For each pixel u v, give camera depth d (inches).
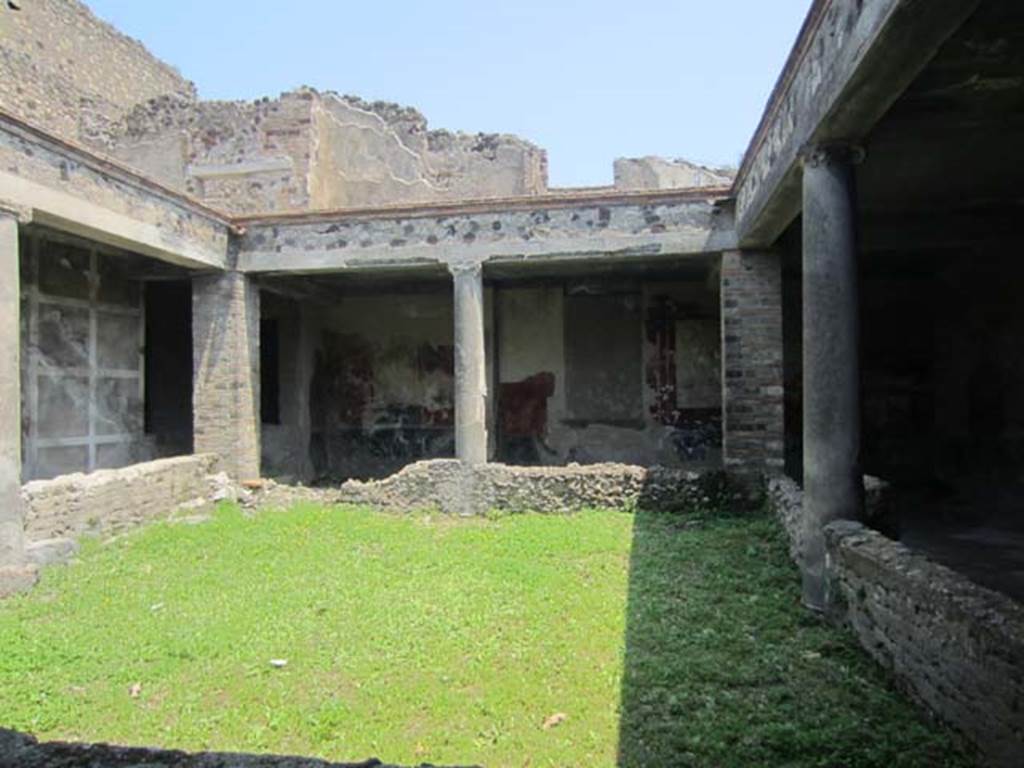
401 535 318.7
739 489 352.2
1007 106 218.5
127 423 418.6
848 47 167.5
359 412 551.2
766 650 176.9
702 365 499.2
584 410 513.3
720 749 130.4
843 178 205.5
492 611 214.1
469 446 378.9
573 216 370.9
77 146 285.9
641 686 159.0
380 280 498.6
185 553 288.8
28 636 200.5
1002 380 380.2
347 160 593.9
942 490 426.3
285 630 202.8
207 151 566.3
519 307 522.6
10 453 253.1
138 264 413.7
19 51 507.5
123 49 619.2
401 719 151.2
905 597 149.8
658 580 237.9
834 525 197.8
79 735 147.9
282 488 413.4
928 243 351.3
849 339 203.9
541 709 152.7
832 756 125.1
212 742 143.3
